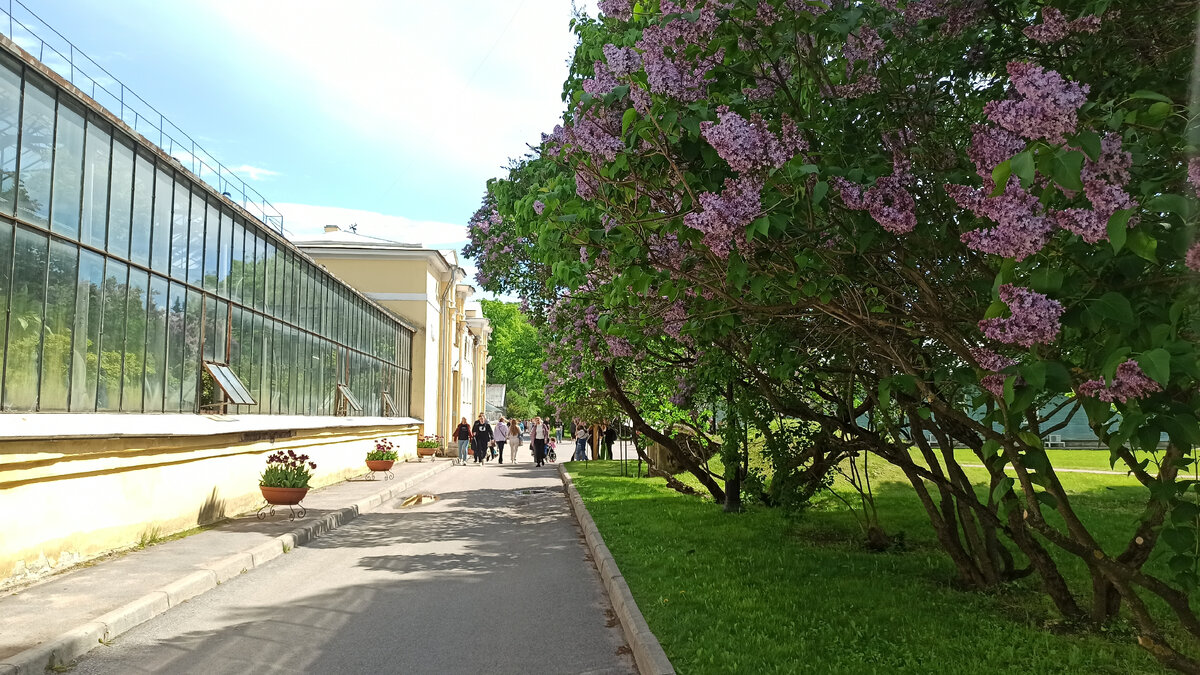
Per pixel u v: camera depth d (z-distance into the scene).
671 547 10.54
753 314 6.13
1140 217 3.12
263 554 10.50
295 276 19.78
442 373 42.19
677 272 5.30
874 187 4.27
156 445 11.20
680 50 4.68
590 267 6.70
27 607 7.16
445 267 39.31
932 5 4.64
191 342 13.48
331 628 7.02
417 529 13.79
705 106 4.45
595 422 20.97
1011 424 4.06
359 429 24.80
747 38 4.59
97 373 10.45
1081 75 4.34
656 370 13.83
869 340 5.94
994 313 3.40
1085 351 3.74
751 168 4.14
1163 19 4.00
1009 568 8.24
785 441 11.22
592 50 7.06
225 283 15.04
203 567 9.12
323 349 22.66
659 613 6.84
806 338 7.22
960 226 4.60
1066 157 2.85
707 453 16.47
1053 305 3.18
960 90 5.04
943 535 8.25
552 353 15.54
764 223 4.03
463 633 6.85
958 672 5.31
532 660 6.07
